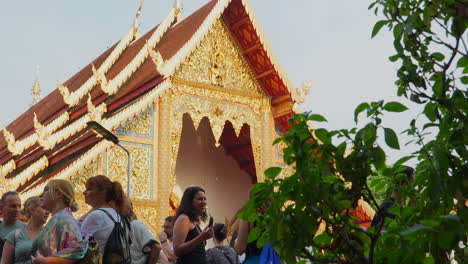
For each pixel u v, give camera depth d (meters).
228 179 24.39
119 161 18.14
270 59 21.14
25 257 7.03
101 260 6.11
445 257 3.24
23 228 7.21
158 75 19.30
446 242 2.83
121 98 20.20
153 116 19.23
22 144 18.69
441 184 3.27
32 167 17.19
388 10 3.61
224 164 24.52
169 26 21.92
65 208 6.17
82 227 6.44
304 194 3.20
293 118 3.34
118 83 19.97
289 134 3.28
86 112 19.97
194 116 20.14
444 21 3.46
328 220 3.27
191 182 24.61
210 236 7.44
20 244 7.07
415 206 3.47
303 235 3.21
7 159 20.31
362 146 3.21
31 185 17.05
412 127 3.50
